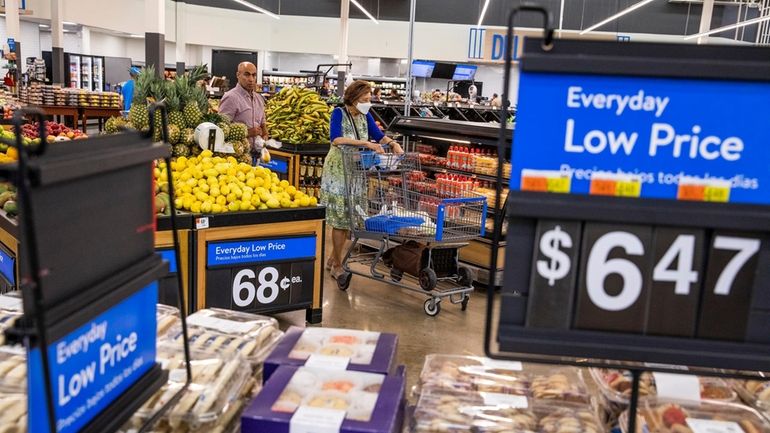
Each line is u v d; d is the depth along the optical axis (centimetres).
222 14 2314
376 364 155
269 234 412
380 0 2352
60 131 572
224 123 505
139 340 114
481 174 600
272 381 144
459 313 486
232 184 407
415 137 716
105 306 99
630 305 107
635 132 104
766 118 103
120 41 2416
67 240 90
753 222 104
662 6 2198
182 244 382
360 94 533
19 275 349
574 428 149
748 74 101
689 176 104
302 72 1906
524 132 105
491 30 1972
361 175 515
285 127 819
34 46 2047
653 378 168
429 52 2364
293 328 179
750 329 107
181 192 398
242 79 599
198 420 137
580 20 2209
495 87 2344
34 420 87
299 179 834
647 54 102
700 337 108
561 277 107
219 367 154
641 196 105
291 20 2398
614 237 106
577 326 108
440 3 2333
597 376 174
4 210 373
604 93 104
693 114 103
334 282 548
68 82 1927
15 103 1051
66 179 85
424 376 175
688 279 106
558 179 105
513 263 108
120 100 1448
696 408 156
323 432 126
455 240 475
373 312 478
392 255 510
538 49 103
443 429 149
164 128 119
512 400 161
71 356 93
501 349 109
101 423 101
